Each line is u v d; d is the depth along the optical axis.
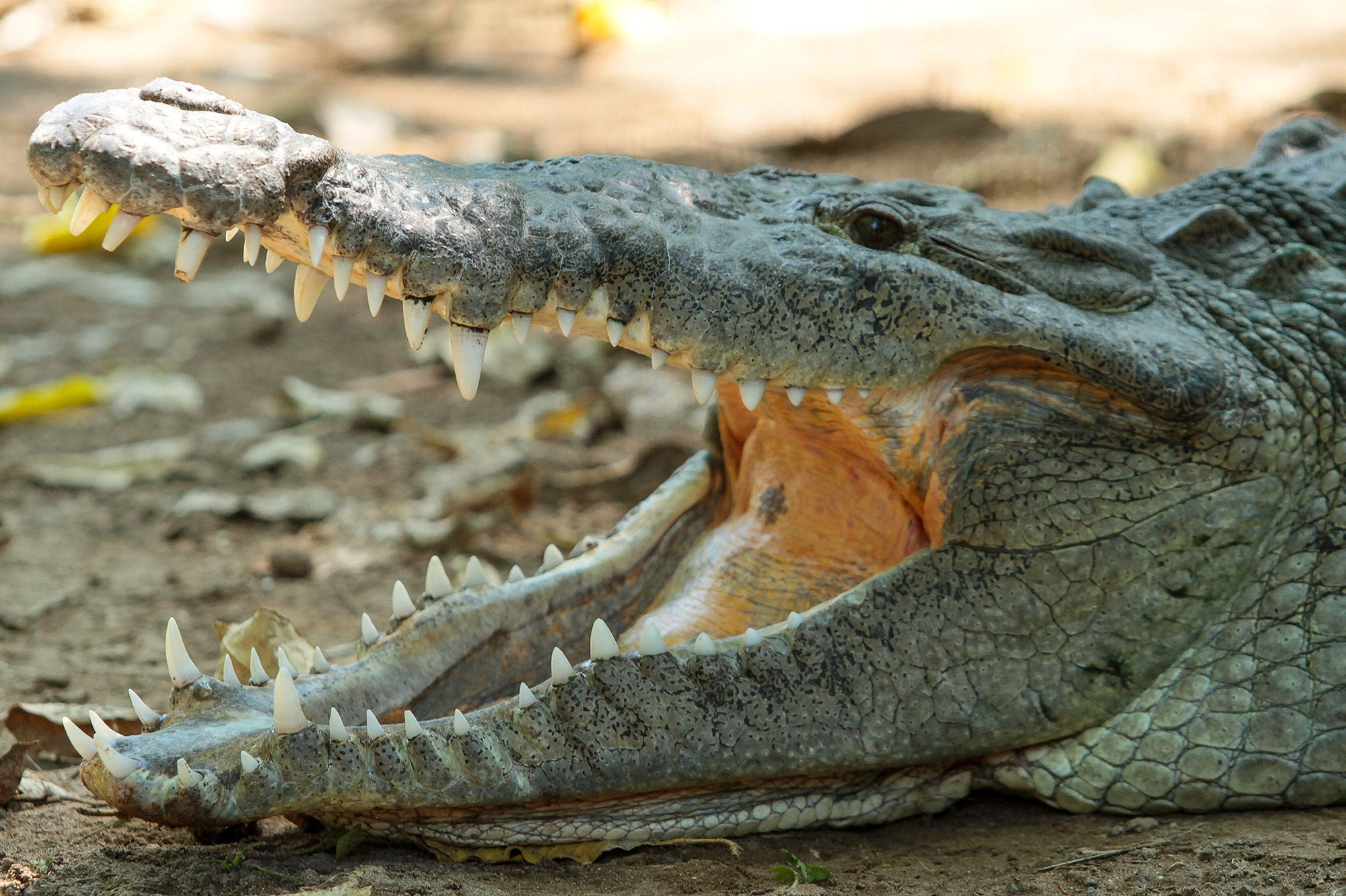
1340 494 7.79
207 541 13.83
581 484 14.66
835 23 43.84
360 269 6.80
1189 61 32.59
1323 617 7.57
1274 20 37.50
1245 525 7.65
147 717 7.03
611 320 7.26
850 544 8.59
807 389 7.56
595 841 7.25
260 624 9.09
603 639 7.05
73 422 18.11
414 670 7.75
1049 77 32.66
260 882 6.73
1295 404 7.89
